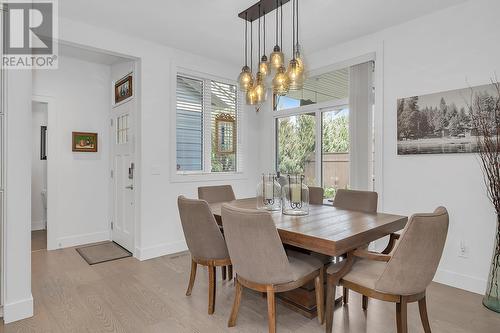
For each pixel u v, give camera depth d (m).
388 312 2.33
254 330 2.08
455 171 2.76
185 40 3.55
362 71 3.48
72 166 4.14
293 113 4.46
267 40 3.51
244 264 1.93
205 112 4.25
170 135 3.80
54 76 3.98
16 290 2.20
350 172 3.58
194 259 2.46
